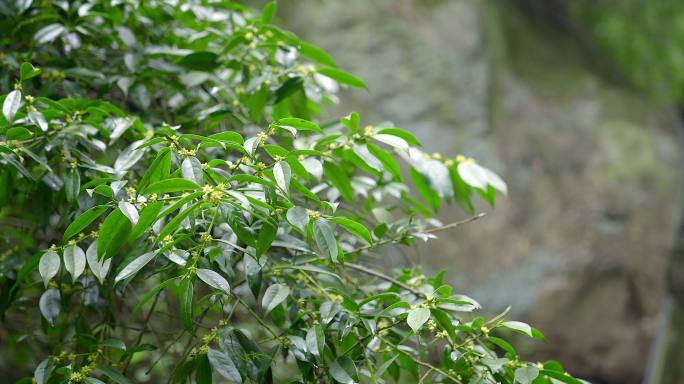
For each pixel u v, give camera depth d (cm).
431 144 629
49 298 213
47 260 200
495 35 712
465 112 648
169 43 253
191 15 252
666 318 609
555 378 202
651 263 682
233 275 206
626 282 669
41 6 241
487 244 632
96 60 253
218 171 198
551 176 687
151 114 247
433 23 657
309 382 207
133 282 237
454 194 238
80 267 200
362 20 629
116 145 233
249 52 239
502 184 230
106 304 231
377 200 242
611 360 647
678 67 766
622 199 697
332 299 212
